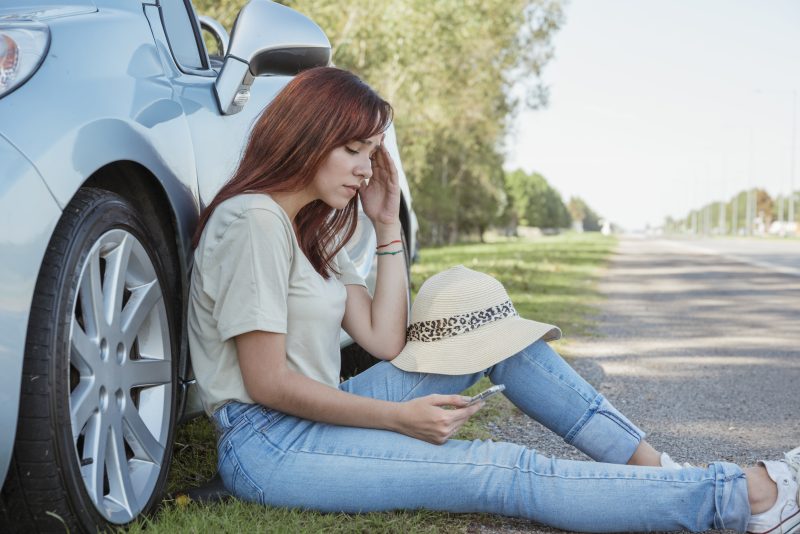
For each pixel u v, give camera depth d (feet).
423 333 6.76
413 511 6.14
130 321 5.50
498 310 6.71
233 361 5.99
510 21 82.94
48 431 4.63
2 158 4.58
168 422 6.00
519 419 9.96
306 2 42.50
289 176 5.95
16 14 5.84
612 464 5.89
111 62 5.86
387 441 5.88
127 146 5.48
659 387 12.72
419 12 56.80
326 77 6.04
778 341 18.42
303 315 6.03
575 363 14.62
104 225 5.17
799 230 209.15
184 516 5.74
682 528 5.76
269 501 5.93
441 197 102.06
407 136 72.59
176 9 7.90
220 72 7.38
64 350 4.74
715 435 9.80
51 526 4.76
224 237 5.78
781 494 5.66
